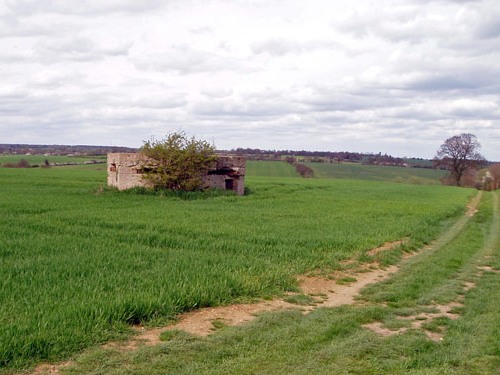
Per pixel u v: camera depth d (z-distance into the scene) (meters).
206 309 10.65
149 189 36.38
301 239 18.92
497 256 19.03
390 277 14.73
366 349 8.58
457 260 17.70
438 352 8.58
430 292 12.89
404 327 10.04
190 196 35.84
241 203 33.75
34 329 8.16
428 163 151.12
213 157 37.50
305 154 157.62
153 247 16.38
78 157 126.44
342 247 18.34
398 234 22.06
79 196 33.31
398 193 55.44
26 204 27.38
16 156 129.75
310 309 11.19
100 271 12.32
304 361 7.96
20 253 14.30
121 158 36.88
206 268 13.22
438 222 29.48
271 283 12.76
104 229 19.47
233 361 7.85
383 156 149.88
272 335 9.05
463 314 11.07
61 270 12.23
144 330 9.14
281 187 51.91
